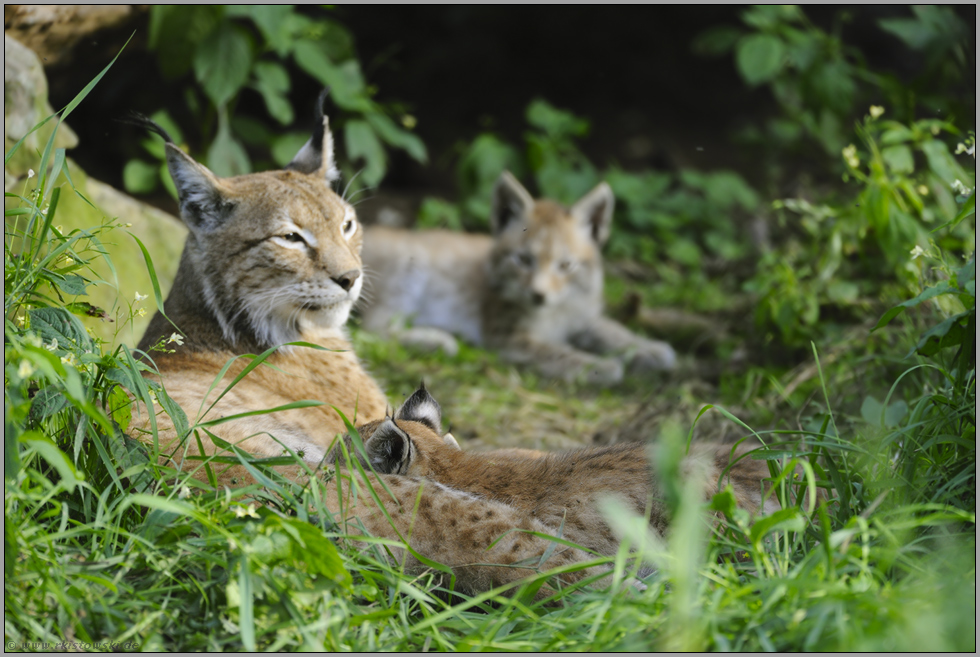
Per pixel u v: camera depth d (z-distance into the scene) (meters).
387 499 6.33
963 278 7.01
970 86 15.98
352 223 8.94
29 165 10.06
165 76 13.21
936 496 6.20
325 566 5.31
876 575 5.50
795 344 11.55
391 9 23.67
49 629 5.03
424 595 5.54
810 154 20.31
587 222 16.41
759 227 18.22
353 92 15.05
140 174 13.45
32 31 12.12
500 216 16.33
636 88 25.20
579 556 6.11
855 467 6.74
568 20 24.77
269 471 6.21
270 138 15.59
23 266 6.53
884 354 9.76
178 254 11.83
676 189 21.84
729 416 6.65
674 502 4.93
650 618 5.05
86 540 5.98
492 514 6.27
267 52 18.42
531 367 14.88
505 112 24.38
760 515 6.25
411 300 16.36
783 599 5.06
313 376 8.51
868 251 12.21
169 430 6.96
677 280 18.11
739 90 25.39
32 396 6.30
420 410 7.68
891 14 22.73
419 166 22.36
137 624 5.04
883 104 18.25
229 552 5.51
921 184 11.05
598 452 7.02
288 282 8.32
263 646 5.16
